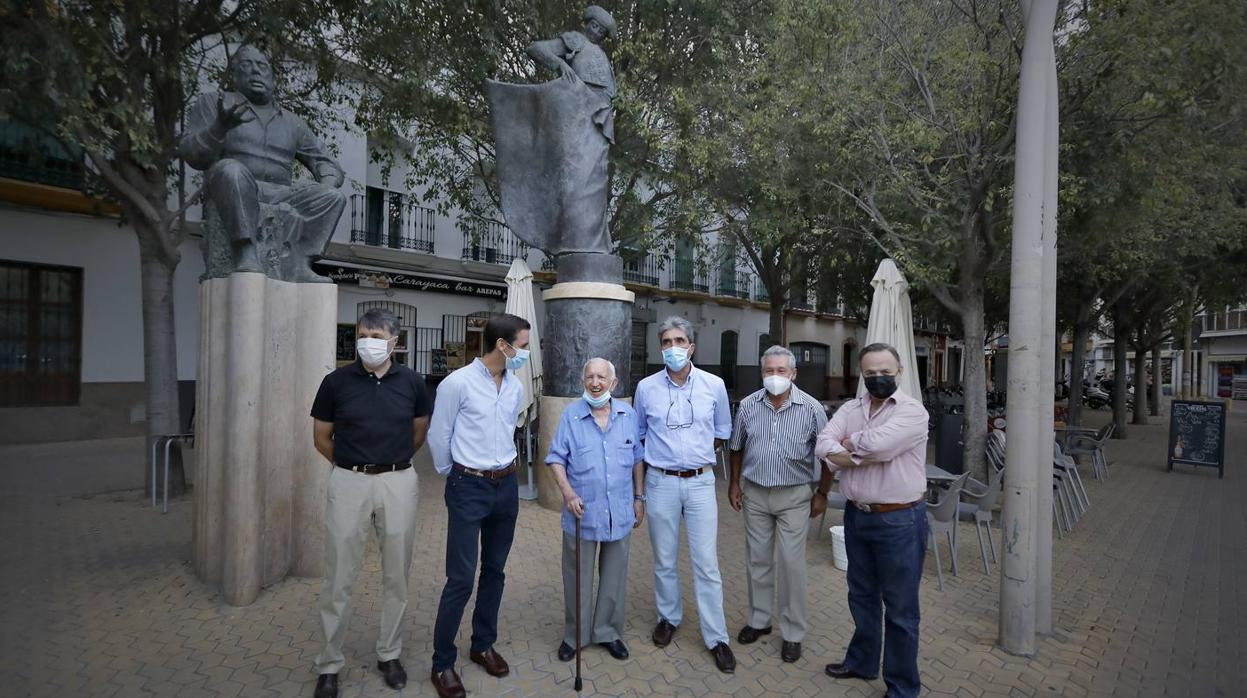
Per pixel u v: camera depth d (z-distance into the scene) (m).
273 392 4.66
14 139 11.12
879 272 6.45
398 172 16.08
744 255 18.25
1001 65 6.64
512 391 3.57
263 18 7.58
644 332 22.14
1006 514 4.07
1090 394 28.16
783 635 3.86
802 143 8.78
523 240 7.27
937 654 3.99
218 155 4.82
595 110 7.11
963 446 8.62
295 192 4.94
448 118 9.84
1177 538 6.92
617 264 7.21
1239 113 6.80
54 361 11.88
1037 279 4.01
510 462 3.54
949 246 7.71
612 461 3.71
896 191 7.60
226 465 4.39
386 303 15.56
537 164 7.22
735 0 9.80
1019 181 4.07
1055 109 4.24
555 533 6.24
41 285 11.73
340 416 3.39
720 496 8.47
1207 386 43.38
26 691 3.30
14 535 6.04
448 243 16.98
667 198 12.45
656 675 3.62
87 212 11.87
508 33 9.69
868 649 3.56
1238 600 5.05
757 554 4.02
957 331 20.11
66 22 6.12
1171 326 19.28
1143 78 6.21
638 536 6.22
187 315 13.02
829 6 7.87
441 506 7.52
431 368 16.36
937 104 7.57
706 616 3.77
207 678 3.47
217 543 4.64
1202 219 9.90
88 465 9.70
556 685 3.49
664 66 10.09
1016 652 3.99
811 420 3.86
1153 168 7.02
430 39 9.33
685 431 3.85
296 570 4.82
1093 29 6.40
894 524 3.32
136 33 7.00
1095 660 3.98
